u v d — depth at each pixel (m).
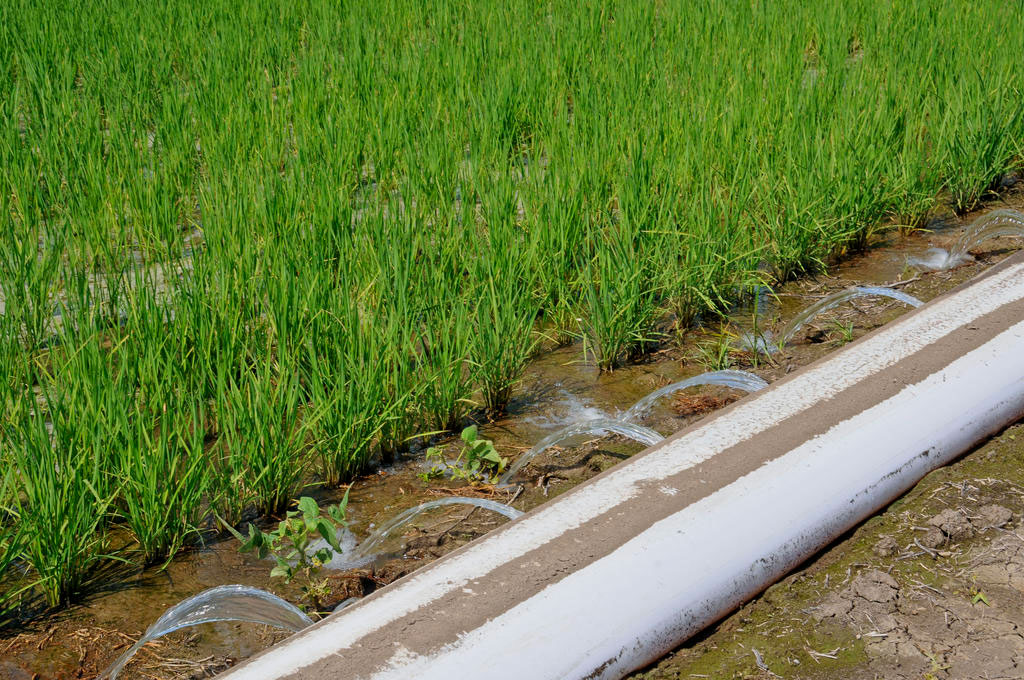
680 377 4.22
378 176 5.91
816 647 2.55
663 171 5.15
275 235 4.64
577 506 2.80
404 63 7.55
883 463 3.09
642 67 7.32
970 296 3.93
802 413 3.21
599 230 4.63
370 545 3.20
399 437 3.68
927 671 2.43
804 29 8.42
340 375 3.48
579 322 4.35
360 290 4.27
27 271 4.47
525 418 3.94
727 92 6.51
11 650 2.75
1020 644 2.50
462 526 3.28
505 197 4.89
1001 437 3.50
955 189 5.90
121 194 5.42
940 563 2.86
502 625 2.40
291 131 6.78
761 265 5.25
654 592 2.56
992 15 8.34
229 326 3.82
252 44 8.62
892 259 5.32
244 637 2.78
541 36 8.42
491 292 4.01
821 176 5.23
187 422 3.38
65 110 6.71
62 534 2.91
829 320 4.63
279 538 3.04
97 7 10.14
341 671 2.27
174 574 3.08
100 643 2.77
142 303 3.82
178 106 6.83
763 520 2.80
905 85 6.67
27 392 3.56
